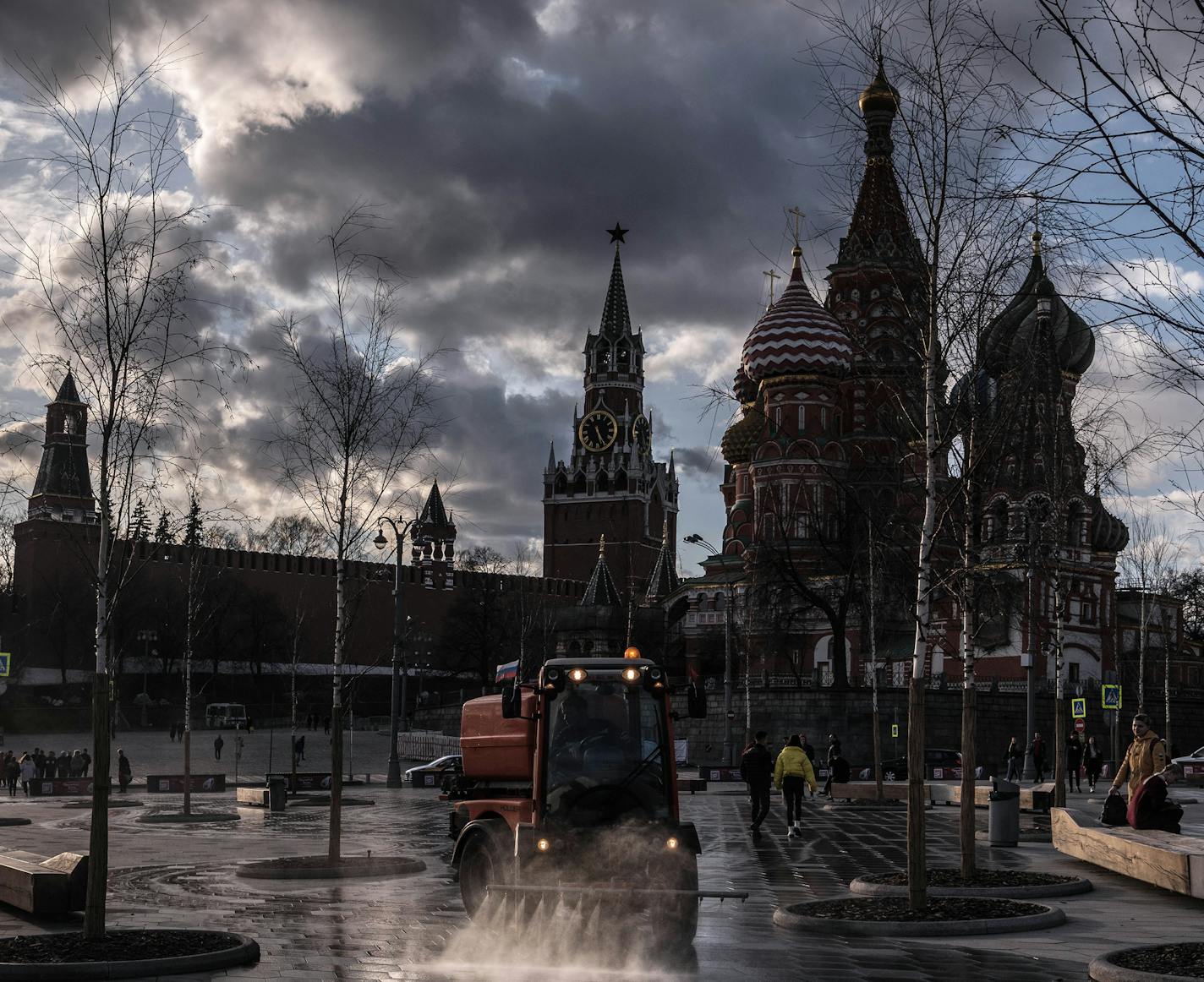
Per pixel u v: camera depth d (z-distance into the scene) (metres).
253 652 137.62
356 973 14.30
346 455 26.05
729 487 142.62
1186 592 114.81
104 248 17.30
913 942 16.42
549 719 17.36
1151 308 13.10
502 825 17.95
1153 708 94.88
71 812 46.94
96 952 14.76
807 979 13.98
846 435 113.81
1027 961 14.90
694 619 128.50
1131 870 22.12
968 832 20.83
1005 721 86.69
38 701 117.75
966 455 21.45
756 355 114.19
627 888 16.36
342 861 24.89
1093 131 12.75
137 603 120.94
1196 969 13.08
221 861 27.66
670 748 17.31
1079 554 95.12
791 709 84.62
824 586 90.12
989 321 20.27
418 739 94.31
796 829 32.12
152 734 109.38
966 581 24.66
